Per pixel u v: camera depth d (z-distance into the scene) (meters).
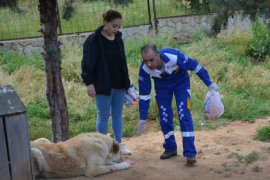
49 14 6.75
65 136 7.22
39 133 8.61
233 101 9.75
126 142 8.17
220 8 5.67
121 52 6.67
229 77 11.45
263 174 6.14
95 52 6.44
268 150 7.20
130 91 7.04
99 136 6.41
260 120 9.15
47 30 6.79
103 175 6.25
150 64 6.10
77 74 11.75
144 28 14.53
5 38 14.50
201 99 10.17
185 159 6.83
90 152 6.21
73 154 6.18
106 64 6.50
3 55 13.02
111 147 6.46
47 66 6.98
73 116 9.59
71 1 6.20
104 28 6.47
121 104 6.93
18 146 5.43
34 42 13.64
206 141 7.89
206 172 6.29
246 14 5.57
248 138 7.96
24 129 5.45
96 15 14.61
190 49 12.93
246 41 13.57
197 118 9.19
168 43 13.46
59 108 7.11
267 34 13.31
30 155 5.54
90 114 9.73
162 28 14.55
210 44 13.22
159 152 7.37
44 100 10.36
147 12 15.21
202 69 6.37
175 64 6.21
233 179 6.03
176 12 14.79
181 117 6.41
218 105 6.51
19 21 14.61
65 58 12.38
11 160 5.40
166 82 6.45
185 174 6.24
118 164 6.44
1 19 14.38
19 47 13.63
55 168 6.12
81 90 10.82
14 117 5.36
